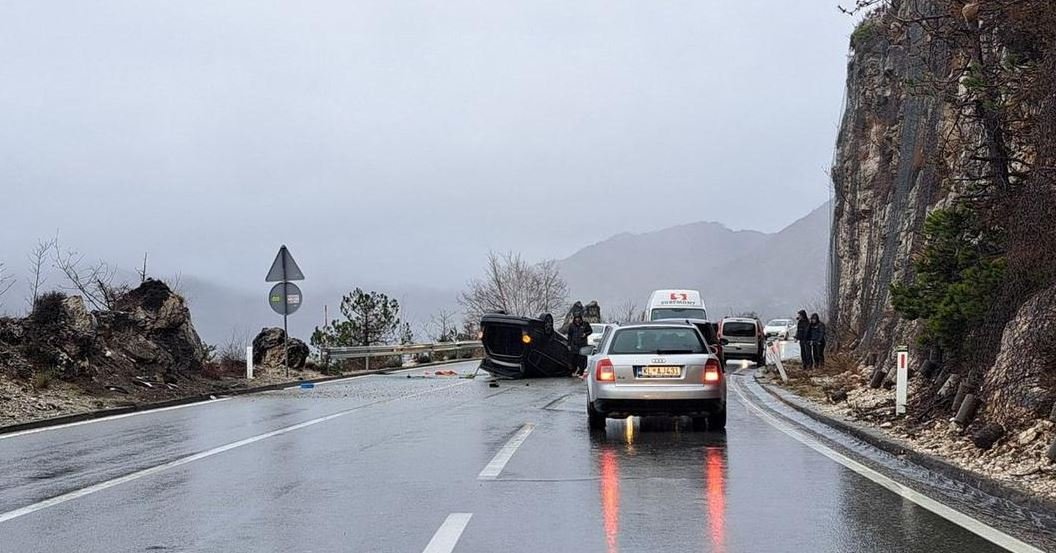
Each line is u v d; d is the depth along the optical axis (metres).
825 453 11.98
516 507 8.50
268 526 7.82
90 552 7.05
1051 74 12.55
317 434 14.54
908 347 19.25
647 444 12.95
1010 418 10.90
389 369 36.38
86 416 17.53
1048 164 12.32
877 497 8.91
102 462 11.80
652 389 14.21
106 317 23.53
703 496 8.98
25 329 20.59
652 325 14.95
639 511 8.27
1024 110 14.18
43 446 13.52
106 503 8.98
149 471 10.97
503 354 29.92
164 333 25.03
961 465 10.12
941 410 13.28
